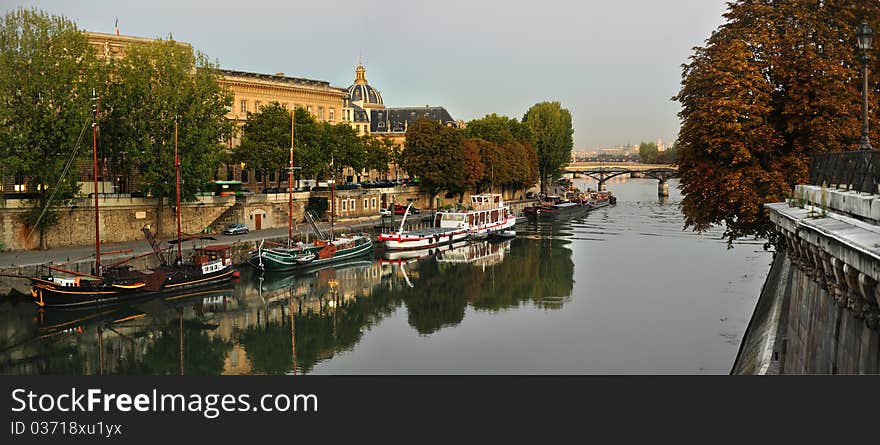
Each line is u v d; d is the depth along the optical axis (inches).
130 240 3112.7
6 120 2640.3
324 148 4505.4
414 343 1957.4
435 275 3034.0
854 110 1699.1
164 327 2142.0
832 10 1813.5
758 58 1745.8
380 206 4852.4
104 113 3009.4
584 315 2183.8
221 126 3358.8
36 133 2662.4
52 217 2738.7
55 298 2171.5
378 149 5280.5
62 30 2824.8
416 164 5123.0
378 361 1788.9
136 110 3073.3
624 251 3523.6
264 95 5241.1
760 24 1768.0
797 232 865.5
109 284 2269.9
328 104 5861.2
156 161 3100.4
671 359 1691.7
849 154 874.8
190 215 3400.6
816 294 906.1
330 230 3666.3
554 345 1876.2
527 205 6181.1
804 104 1672.0
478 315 2263.8
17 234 2726.4
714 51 1844.2
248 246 3125.0
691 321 2055.9
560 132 7524.6
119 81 3127.5
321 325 2174.0
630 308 2250.2
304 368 1742.1
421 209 5319.9
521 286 2719.0
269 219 3764.8
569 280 2770.7
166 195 3134.8
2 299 2266.2
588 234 4352.9
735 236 1811.0
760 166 1716.3
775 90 1747.0
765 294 1879.9
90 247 2866.6
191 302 2458.2
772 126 1745.8
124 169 3164.4
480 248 3865.7
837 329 776.3
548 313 2246.6
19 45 2694.4
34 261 2452.0
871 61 1792.6
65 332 2052.2
